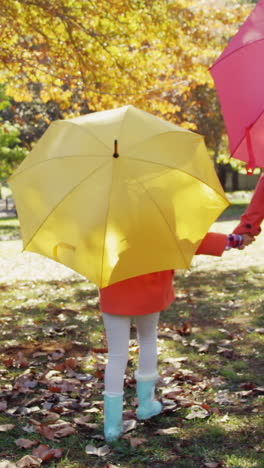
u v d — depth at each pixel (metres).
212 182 3.26
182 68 9.99
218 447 3.40
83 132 3.27
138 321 3.69
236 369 4.77
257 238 14.38
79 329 6.18
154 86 9.91
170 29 9.40
